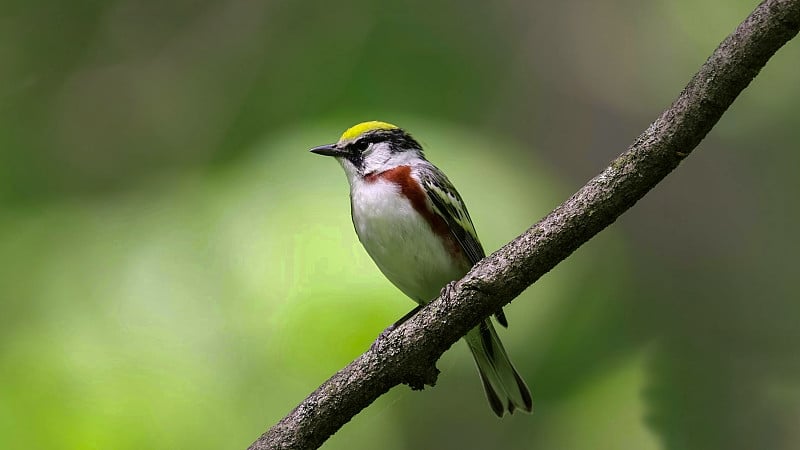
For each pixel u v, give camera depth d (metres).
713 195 13.45
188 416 8.50
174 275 8.98
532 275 6.51
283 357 8.43
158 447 8.46
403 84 11.38
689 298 12.62
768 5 5.61
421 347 6.83
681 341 11.56
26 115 12.36
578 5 14.49
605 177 6.20
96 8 13.10
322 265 8.77
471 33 12.37
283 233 9.01
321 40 11.82
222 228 9.20
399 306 8.60
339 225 9.12
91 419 8.54
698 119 5.89
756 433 10.92
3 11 12.79
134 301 8.98
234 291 8.76
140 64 13.02
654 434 10.86
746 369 11.55
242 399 8.51
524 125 13.23
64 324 9.02
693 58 13.56
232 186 9.55
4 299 9.34
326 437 7.04
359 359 6.99
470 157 10.23
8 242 9.82
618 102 13.98
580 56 14.11
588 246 11.93
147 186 10.00
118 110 12.71
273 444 6.98
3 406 8.59
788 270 12.73
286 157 9.87
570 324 11.23
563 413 11.03
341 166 9.73
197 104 12.63
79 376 8.72
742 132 13.47
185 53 13.01
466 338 9.10
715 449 10.79
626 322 11.54
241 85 12.23
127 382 8.58
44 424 8.55
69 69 12.82
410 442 11.45
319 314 8.51
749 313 12.32
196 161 12.09
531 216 9.88
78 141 12.45
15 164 11.91
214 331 8.64
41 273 9.47
